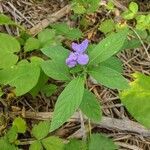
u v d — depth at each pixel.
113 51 0.28
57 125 0.26
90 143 0.31
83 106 0.29
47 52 0.29
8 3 0.43
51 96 0.36
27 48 0.37
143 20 0.40
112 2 0.44
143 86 0.34
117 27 0.40
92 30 0.42
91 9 0.41
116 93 0.37
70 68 0.29
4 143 0.31
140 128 0.34
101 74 0.28
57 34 0.39
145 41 0.40
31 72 0.33
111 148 0.31
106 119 0.34
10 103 0.35
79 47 0.29
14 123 0.32
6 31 0.40
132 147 0.33
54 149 0.31
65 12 0.43
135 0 0.46
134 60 0.40
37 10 0.43
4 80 0.33
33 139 0.33
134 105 0.33
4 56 0.35
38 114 0.35
